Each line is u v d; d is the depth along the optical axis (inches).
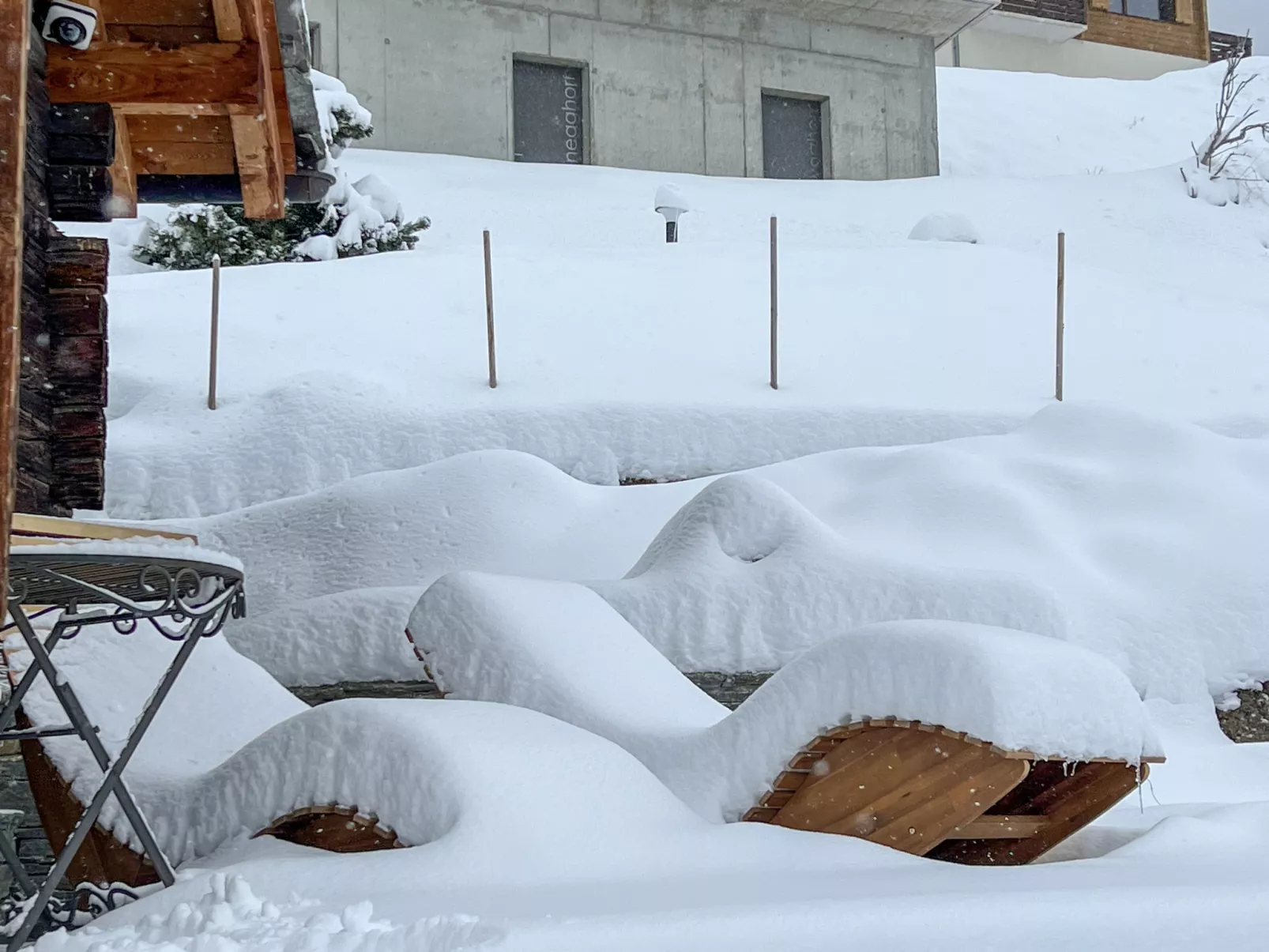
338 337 499.5
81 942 115.4
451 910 114.7
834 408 451.8
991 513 329.1
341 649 271.9
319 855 141.4
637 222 748.6
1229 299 660.1
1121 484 347.3
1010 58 1296.8
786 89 895.7
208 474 407.8
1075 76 1326.3
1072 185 901.8
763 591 282.5
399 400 447.2
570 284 571.2
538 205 751.1
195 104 205.8
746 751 160.6
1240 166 916.6
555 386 482.0
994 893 115.9
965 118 1167.0
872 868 138.5
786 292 581.3
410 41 796.0
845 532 323.9
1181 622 313.0
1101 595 313.9
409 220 698.8
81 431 218.1
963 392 503.8
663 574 289.0
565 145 843.4
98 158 210.1
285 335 494.0
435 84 800.9
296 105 222.5
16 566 115.1
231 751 173.2
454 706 153.9
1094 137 1170.6
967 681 144.8
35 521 121.3
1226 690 309.6
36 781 164.6
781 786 158.4
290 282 546.9
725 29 876.6
